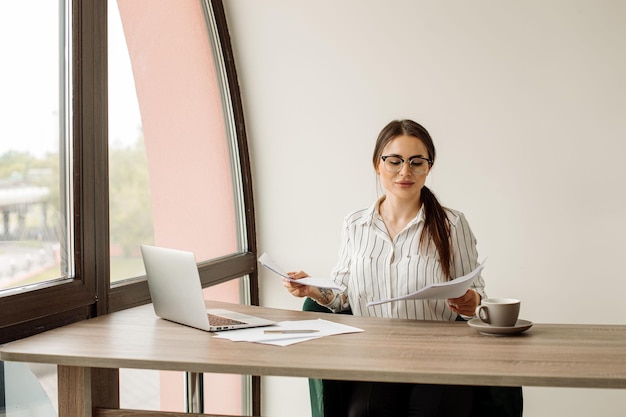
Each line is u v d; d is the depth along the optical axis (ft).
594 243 11.31
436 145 11.69
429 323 7.39
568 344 6.39
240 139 12.23
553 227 11.42
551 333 6.88
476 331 6.98
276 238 12.41
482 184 11.57
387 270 8.54
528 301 11.53
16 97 7.14
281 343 6.43
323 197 12.16
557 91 11.27
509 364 5.66
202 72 11.72
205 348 6.24
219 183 12.03
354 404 7.79
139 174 9.68
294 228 12.32
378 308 8.65
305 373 5.61
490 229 11.60
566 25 11.18
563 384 5.30
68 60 7.74
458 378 5.41
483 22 11.41
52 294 7.12
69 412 6.58
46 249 7.48
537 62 11.30
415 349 6.21
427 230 8.45
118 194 9.12
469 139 11.57
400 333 6.89
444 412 7.52
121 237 9.13
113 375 6.87
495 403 7.63
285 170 12.28
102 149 8.12
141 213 9.68
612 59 11.09
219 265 11.03
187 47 11.28
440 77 11.59
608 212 11.24
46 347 6.23
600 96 11.16
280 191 12.34
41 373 7.38
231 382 12.19
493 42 11.40
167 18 10.68
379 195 11.89
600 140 11.20
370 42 11.77
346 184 12.05
